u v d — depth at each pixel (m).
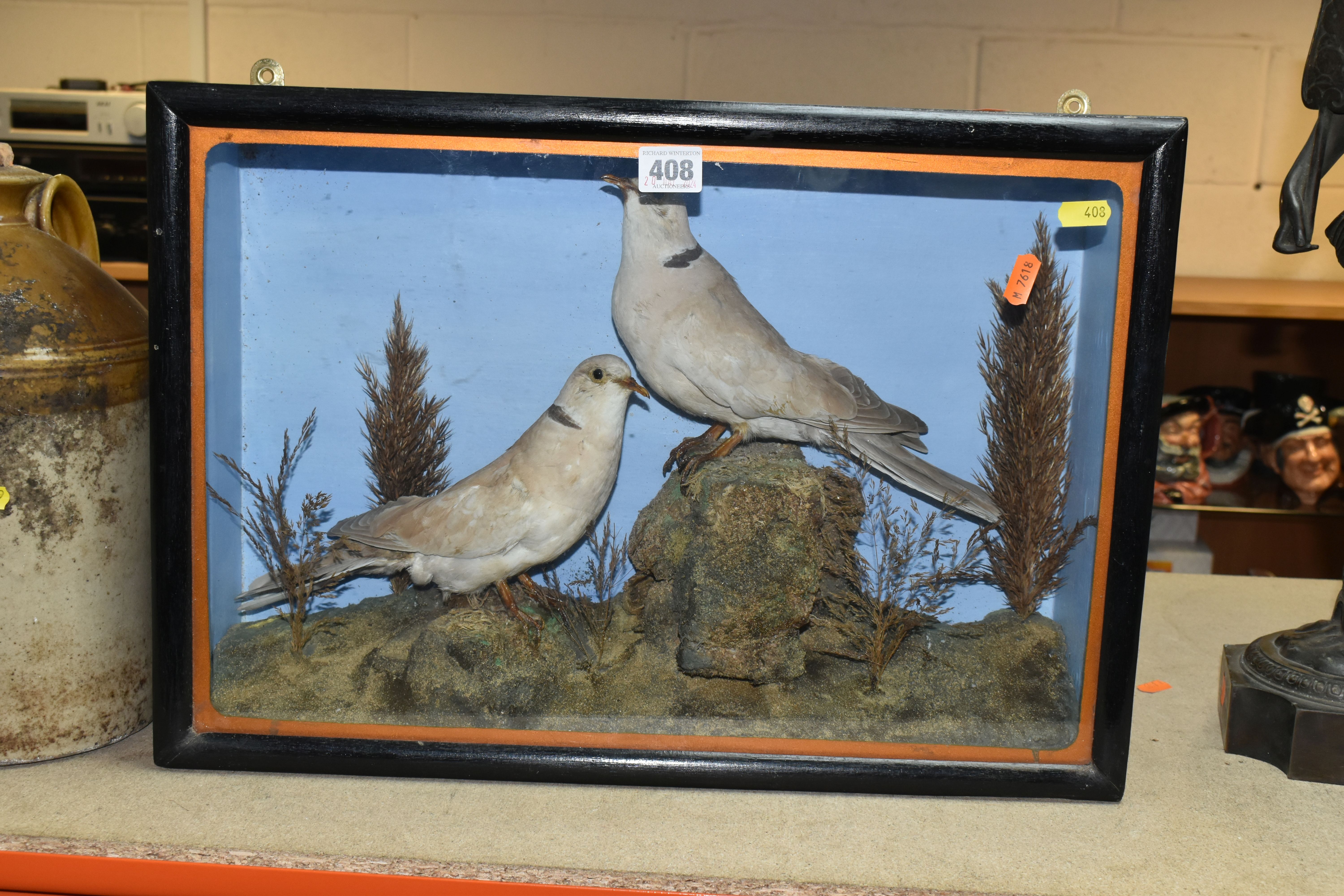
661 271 0.80
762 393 0.81
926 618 0.84
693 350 0.81
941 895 0.65
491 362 0.83
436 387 0.84
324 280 0.81
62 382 0.70
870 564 0.85
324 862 0.66
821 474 0.83
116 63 1.96
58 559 0.73
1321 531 2.11
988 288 0.82
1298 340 2.04
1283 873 0.68
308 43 1.93
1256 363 2.07
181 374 0.72
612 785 0.76
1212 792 0.77
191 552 0.75
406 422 0.83
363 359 0.83
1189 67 1.92
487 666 0.78
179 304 0.72
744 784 0.76
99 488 0.74
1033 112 0.88
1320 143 0.79
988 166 0.73
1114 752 0.75
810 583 0.78
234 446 0.81
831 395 0.82
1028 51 1.91
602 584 0.86
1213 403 2.00
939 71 1.92
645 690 0.78
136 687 0.80
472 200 0.80
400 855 0.67
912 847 0.70
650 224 0.80
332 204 0.80
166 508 0.73
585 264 0.82
